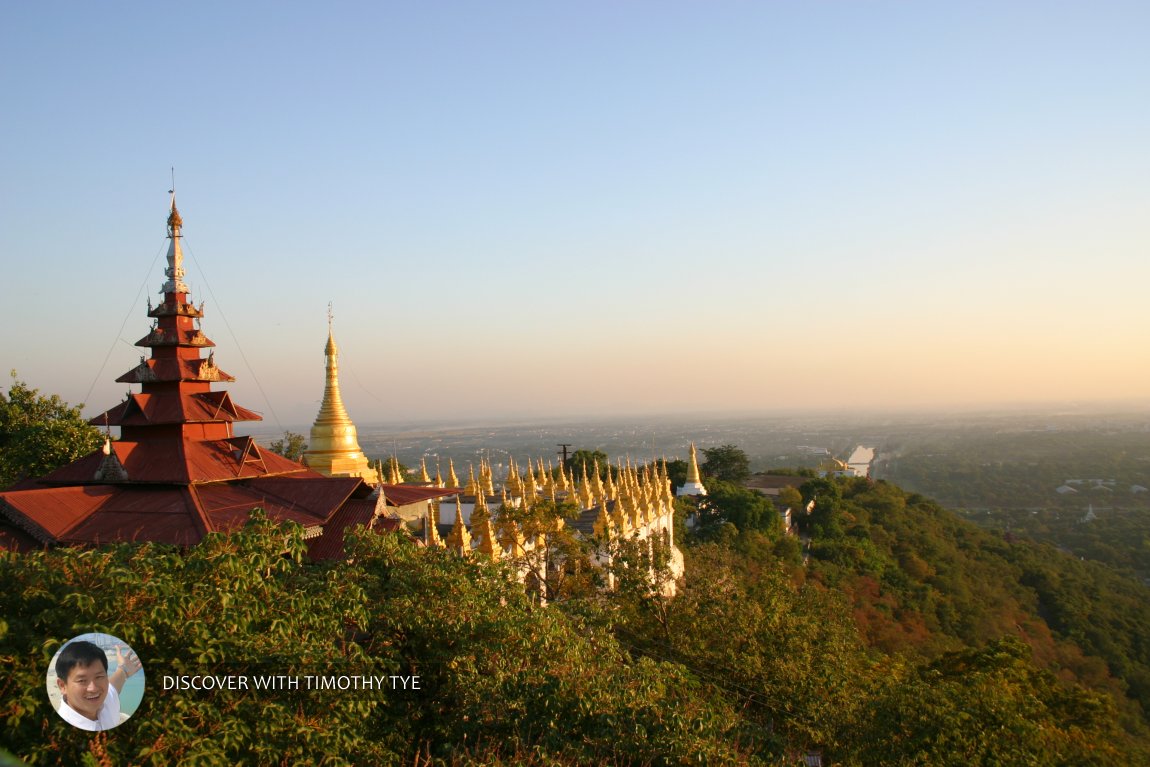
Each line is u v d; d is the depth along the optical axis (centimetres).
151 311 3438
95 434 4644
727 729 2655
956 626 10350
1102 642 10594
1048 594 12269
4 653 1477
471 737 2164
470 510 5588
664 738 2170
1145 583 15412
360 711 1980
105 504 3075
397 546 2639
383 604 2405
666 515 7788
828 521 12838
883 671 4600
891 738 3086
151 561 1839
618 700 2286
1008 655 4578
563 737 2169
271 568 2125
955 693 3269
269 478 3509
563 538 4625
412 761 2189
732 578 4612
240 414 3541
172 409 3300
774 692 3578
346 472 4672
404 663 2397
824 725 3484
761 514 10644
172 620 1691
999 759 2950
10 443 4719
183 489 3127
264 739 1748
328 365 4762
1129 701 8762
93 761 1434
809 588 4553
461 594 2519
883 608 9788
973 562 13138
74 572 1739
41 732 1467
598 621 3281
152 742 1552
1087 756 3509
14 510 2834
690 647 3869
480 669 2344
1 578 1675
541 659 2472
